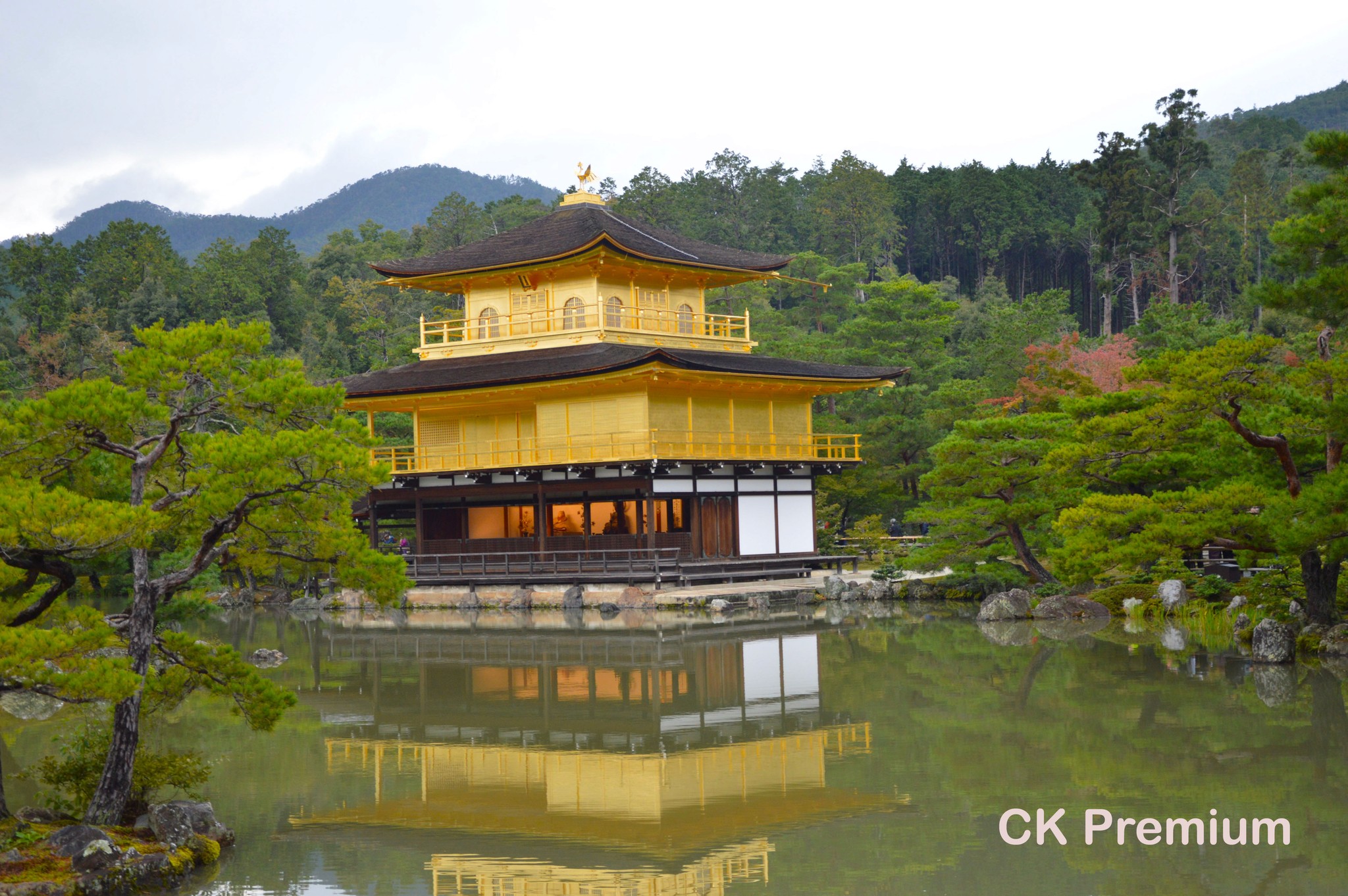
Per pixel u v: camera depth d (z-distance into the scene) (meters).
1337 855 20.19
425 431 68.75
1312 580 37.03
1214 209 137.38
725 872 20.36
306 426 22.08
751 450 65.06
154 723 25.91
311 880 20.08
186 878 20.02
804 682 37.28
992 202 165.00
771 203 169.25
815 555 68.19
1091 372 71.06
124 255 150.38
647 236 69.94
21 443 19.52
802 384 66.19
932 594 60.06
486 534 67.19
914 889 19.25
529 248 68.00
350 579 21.25
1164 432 37.25
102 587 46.28
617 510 63.41
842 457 71.56
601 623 53.88
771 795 24.70
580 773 26.88
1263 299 32.44
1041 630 47.12
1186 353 34.59
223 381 21.30
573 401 63.44
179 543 22.91
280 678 40.66
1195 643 41.28
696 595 57.25
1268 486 37.31
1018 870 20.06
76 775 21.69
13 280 146.25
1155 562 51.56
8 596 20.05
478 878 20.23
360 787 25.95
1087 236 164.38
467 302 71.00
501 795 25.19
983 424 52.34
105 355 104.81
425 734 31.34
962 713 31.66
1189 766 25.59
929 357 91.00
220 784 26.28
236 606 68.44
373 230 184.88
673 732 30.80
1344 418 32.31
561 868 20.67
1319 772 24.81
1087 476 43.72
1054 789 24.34
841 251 165.00
